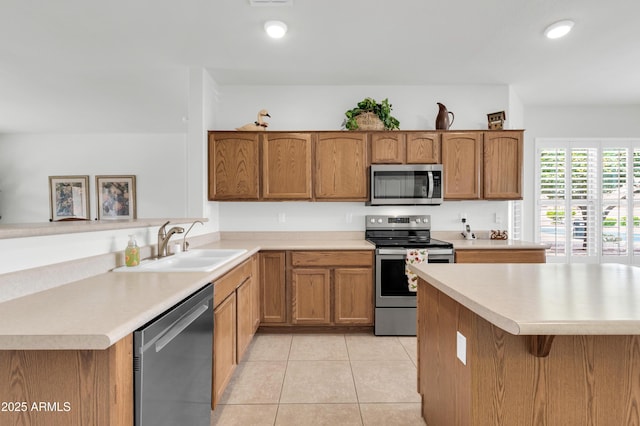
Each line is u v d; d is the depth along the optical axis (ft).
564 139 13.87
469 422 3.85
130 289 4.34
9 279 3.86
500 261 9.74
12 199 18.31
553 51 9.12
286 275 9.75
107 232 5.85
